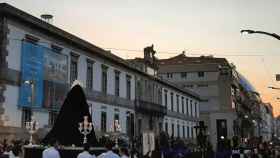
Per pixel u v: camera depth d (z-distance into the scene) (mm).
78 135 19672
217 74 86562
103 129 41094
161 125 57562
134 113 48875
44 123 31719
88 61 39500
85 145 14102
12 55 28797
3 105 27469
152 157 26812
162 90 59875
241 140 60938
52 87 32875
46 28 32438
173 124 63250
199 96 81375
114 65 45188
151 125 53594
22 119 29438
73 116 19922
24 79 29672
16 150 19562
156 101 56875
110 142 14164
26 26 30516
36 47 31266
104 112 41719
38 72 31266
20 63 29578
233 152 27594
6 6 28062
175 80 88500
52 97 32781
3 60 27797
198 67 87750
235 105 91312
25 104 29547
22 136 28516
